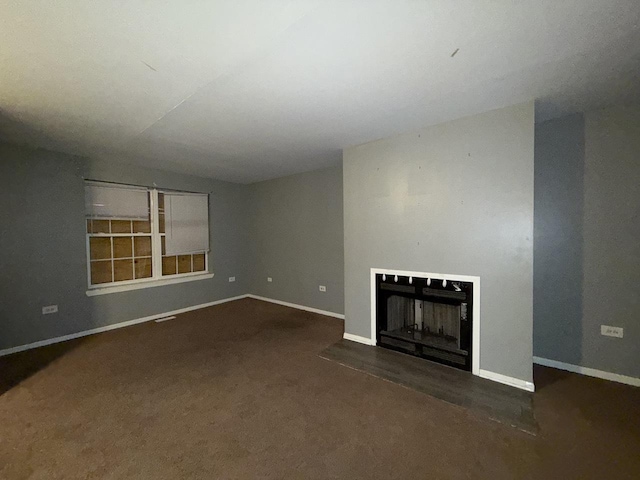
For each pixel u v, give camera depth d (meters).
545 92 2.18
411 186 2.94
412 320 3.13
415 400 2.25
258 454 1.72
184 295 4.85
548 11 1.34
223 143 3.29
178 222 4.82
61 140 3.15
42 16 1.32
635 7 1.31
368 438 1.85
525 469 1.60
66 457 1.70
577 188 2.61
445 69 1.85
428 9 1.33
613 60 1.75
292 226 5.09
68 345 3.42
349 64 1.77
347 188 3.46
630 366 2.44
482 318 2.57
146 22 1.38
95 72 1.83
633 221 2.40
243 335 3.71
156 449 1.76
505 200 2.44
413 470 1.60
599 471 1.58
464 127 2.61
